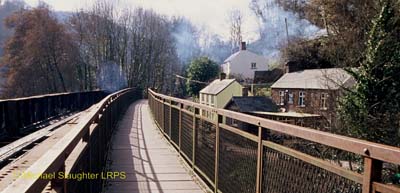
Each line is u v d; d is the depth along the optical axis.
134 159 6.29
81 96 13.75
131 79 49.03
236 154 3.44
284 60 31.12
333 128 13.18
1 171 2.28
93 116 3.44
